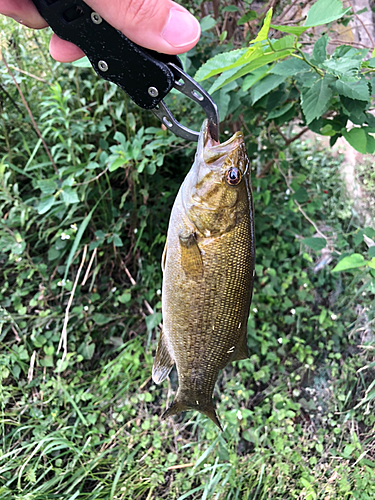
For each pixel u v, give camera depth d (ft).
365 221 1.93
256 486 1.21
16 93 1.39
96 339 1.44
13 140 1.44
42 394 1.24
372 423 1.36
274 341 1.54
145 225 1.45
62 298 1.44
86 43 0.60
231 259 0.68
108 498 1.10
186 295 0.69
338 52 0.81
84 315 1.40
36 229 1.46
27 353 1.29
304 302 1.69
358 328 1.60
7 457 1.11
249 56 0.66
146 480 1.16
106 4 0.56
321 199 1.95
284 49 0.69
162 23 0.57
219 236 0.68
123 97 1.36
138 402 1.34
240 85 1.06
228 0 1.38
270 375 1.50
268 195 1.58
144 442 1.23
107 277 1.52
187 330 0.71
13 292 1.39
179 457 1.26
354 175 2.19
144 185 1.47
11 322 1.30
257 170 1.86
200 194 0.67
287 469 1.22
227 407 1.36
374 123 0.90
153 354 1.42
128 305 1.49
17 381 1.24
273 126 1.53
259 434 1.33
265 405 1.39
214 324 0.71
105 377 1.32
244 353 0.79
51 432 1.17
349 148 2.33
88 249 1.48
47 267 1.46
